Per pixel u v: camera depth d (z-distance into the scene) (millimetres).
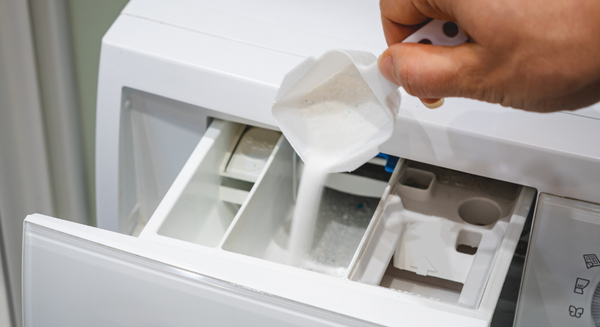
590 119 515
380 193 694
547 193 516
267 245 679
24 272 419
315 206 519
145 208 731
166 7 641
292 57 583
